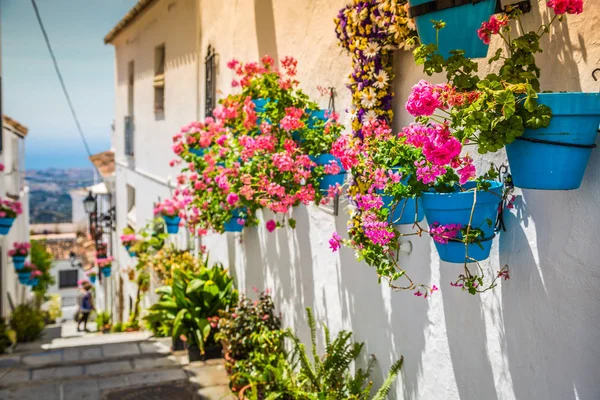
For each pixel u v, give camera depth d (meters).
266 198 4.76
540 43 2.68
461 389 3.35
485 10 2.52
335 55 4.75
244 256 7.32
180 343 7.41
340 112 4.70
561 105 2.18
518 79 2.43
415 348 3.79
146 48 12.70
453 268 3.38
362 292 4.45
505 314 2.98
